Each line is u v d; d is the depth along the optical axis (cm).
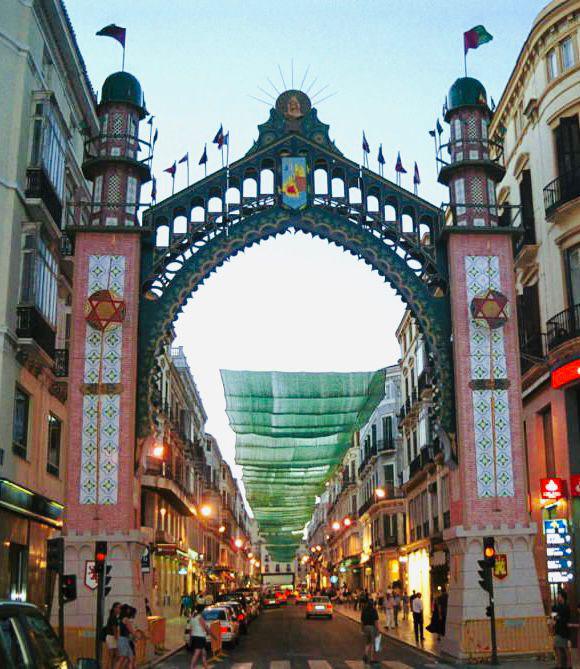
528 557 2402
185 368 5934
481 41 2808
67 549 2345
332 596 8181
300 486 7225
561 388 2688
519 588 2359
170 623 4544
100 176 2627
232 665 2323
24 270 2500
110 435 2430
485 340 2558
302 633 3788
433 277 2684
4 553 2338
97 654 1962
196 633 2059
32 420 2644
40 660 725
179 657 2580
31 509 2534
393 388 6216
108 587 2094
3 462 2355
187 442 5800
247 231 2686
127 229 2545
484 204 2656
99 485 2395
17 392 2544
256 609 5425
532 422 3041
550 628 2489
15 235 2469
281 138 2752
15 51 2552
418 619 2983
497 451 2486
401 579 5538
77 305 2509
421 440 4766
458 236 2622
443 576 4234
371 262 2692
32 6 2616
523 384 3061
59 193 2806
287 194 2698
